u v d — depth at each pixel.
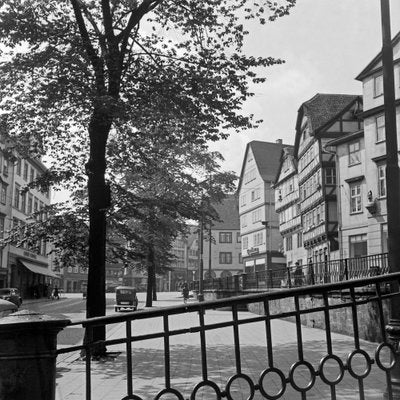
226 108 12.58
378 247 32.53
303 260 50.22
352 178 36.25
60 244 14.46
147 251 16.31
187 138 13.83
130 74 12.84
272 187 61.47
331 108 43.53
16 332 3.85
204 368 4.30
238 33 13.77
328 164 39.78
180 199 17.19
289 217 55.09
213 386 4.29
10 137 14.78
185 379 9.53
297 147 48.72
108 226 15.30
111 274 110.38
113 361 11.91
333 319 18.38
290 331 19.11
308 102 44.25
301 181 47.31
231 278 37.06
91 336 4.29
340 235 37.31
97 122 13.05
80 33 12.93
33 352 3.88
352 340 15.51
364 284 4.82
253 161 69.75
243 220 73.00
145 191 17.17
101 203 13.34
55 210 15.06
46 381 3.91
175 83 12.38
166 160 16.80
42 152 15.24
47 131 14.87
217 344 15.07
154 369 10.73
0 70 12.55
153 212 15.55
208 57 12.98
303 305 21.88
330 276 21.58
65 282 105.88
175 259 42.97
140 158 15.52
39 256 64.81
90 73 12.25
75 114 14.27
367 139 33.91
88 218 14.78
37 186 14.06
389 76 7.04
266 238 64.56
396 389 5.54
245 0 13.39
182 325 22.03
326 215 39.22
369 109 33.62
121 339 4.28
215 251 96.38
